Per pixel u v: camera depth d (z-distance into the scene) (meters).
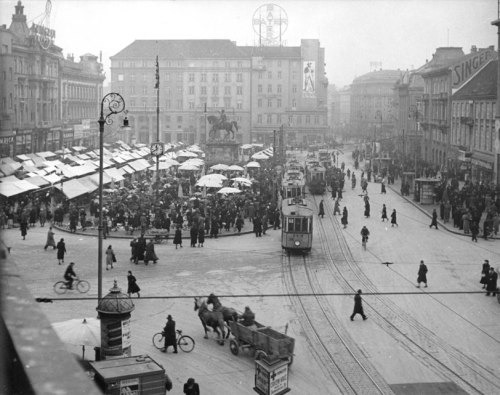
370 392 18.20
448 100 90.81
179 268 35.09
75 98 116.31
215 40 157.50
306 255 39.53
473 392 18.25
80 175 61.25
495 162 69.38
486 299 29.45
